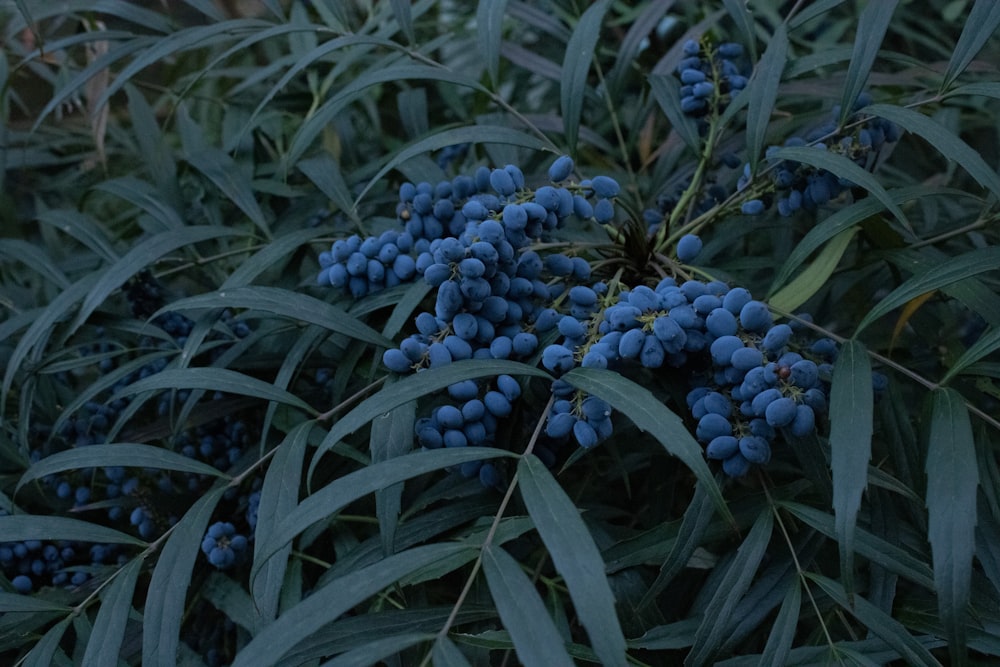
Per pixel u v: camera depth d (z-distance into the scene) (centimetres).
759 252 78
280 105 84
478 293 53
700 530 52
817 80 71
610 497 66
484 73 84
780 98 76
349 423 50
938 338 66
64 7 72
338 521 60
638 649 56
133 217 91
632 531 60
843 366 51
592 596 45
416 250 59
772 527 53
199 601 63
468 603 54
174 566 53
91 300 62
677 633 54
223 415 63
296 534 48
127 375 65
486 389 55
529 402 56
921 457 54
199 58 95
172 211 71
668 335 51
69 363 64
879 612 51
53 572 62
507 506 57
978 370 56
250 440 65
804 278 59
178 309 57
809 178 60
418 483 61
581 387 50
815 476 54
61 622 54
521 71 101
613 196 58
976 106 85
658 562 55
